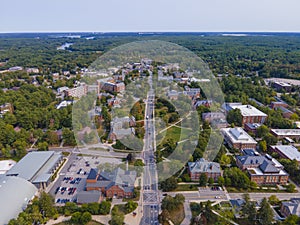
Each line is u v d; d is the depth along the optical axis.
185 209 97.38
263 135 159.88
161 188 107.50
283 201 102.81
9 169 121.75
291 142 155.75
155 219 92.00
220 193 108.00
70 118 171.75
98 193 101.94
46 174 116.12
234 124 176.38
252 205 91.31
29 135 157.25
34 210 91.12
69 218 94.19
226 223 89.62
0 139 147.12
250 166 122.31
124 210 96.62
